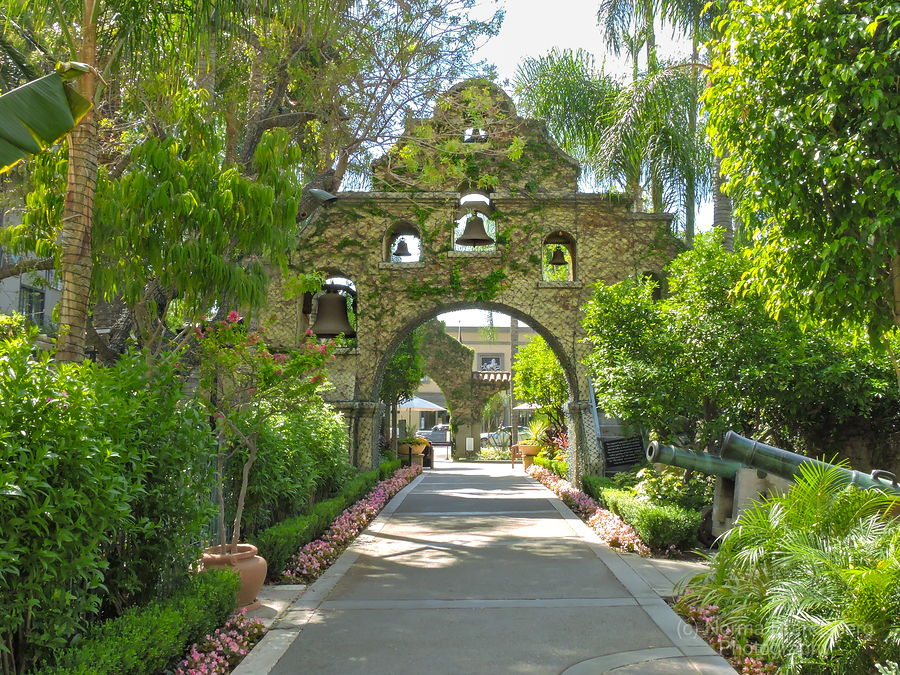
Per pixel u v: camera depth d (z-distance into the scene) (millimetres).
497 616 6660
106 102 9367
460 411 35719
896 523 5836
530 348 25188
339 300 14461
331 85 11133
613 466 15938
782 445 12578
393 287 17078
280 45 10703
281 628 6328
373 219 17250
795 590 4793
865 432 11906
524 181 17172
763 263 7047
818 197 6562
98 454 4242
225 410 8062
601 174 16766
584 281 16859
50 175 7547
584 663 5352
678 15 16812
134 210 6961
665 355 11594
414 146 13281
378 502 14391
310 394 8141
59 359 6641
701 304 11312
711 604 6215
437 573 8555
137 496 4945
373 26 11508
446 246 17141
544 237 17109
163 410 5430
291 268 16938
